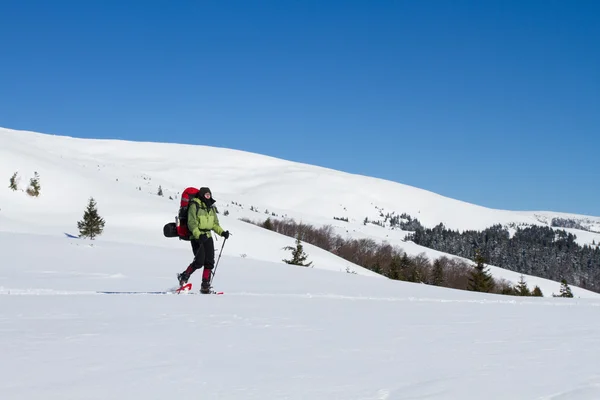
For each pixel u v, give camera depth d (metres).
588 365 3.88
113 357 3.84
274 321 6.10
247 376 3.39
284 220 156.75
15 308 6.50
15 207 71.38
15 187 75.19
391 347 4.61
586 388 3.11
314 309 7.78
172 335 4.84
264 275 18.72
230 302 8.16
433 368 3.72
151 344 4.38
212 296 9.13
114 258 21.31
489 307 9.79
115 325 5.34
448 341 5.04
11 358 3.72
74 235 63.38
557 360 4.09
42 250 22.28
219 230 10.10
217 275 17.03
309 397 2.91
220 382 3.22
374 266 100.44
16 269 15.30
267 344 4.58
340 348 4.49
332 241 131.00
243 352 4.18
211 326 5.49
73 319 5.70
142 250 26.08
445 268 120.12
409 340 5.04
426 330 5.80
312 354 4.19
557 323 6.95
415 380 3.34
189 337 4.77
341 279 20.00
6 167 77.88
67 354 3.89
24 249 22.20
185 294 9.31
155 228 75.00
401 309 8.49
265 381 3.27
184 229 9.98
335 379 3.35
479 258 73.88
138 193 95.00
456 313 8.12
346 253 125.88
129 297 8.23
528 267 181.62
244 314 6.64
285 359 3.96
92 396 2.86
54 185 81.12
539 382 3.29
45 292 9.03
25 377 3.21
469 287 74.06
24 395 2.83
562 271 176.12
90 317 5.89
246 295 9.88
